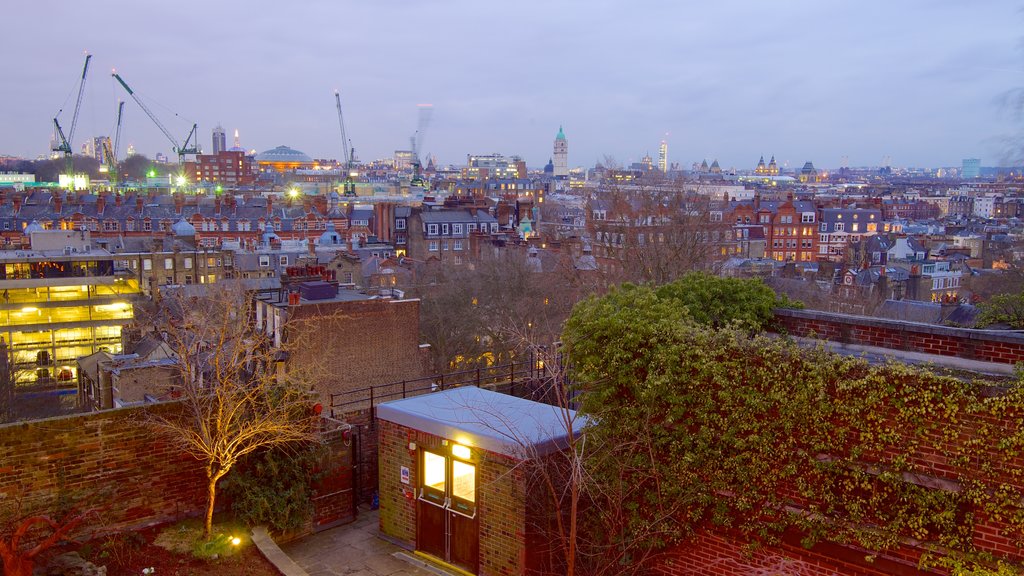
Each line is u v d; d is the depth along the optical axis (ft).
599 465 45.62
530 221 451.12
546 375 62.95
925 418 36.24
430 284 201.67
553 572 46.96
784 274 260.83
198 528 49.11
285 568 45.39
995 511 34.06
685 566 45.68
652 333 45.11
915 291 259.80
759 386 41.68
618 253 162.91
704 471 43.86
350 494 56.59
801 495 40.68
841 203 549.95
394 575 48.39
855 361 38.32
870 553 38.34
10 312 240.12
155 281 296.92
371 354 111.04
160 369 118.73
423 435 51.31
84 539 45.47
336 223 472.85
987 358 41.16
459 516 49.44
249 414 52.03
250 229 443.73
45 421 45.14
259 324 116.26
